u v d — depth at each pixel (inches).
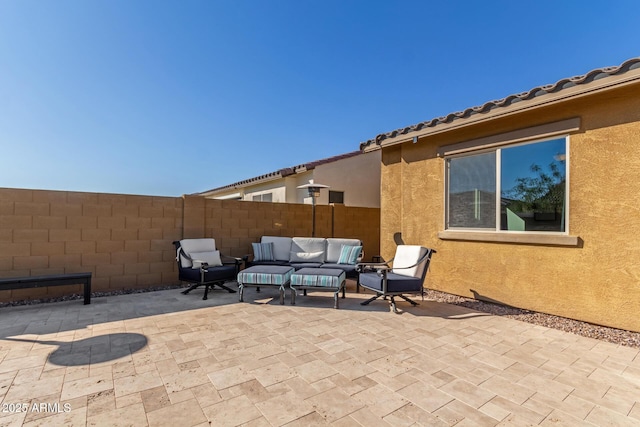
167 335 162.6
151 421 93.3
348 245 314.7
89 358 134.4
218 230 312.0
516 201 217.2
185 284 286.0
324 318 195.5
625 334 165.9
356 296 260.5
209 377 120.0
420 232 278.1
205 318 192.2
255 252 311.4
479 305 225.9
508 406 104.0
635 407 104.2
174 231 283.9
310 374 123.4
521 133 210.1
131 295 249.0
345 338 162.1
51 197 231.8
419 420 96.0
